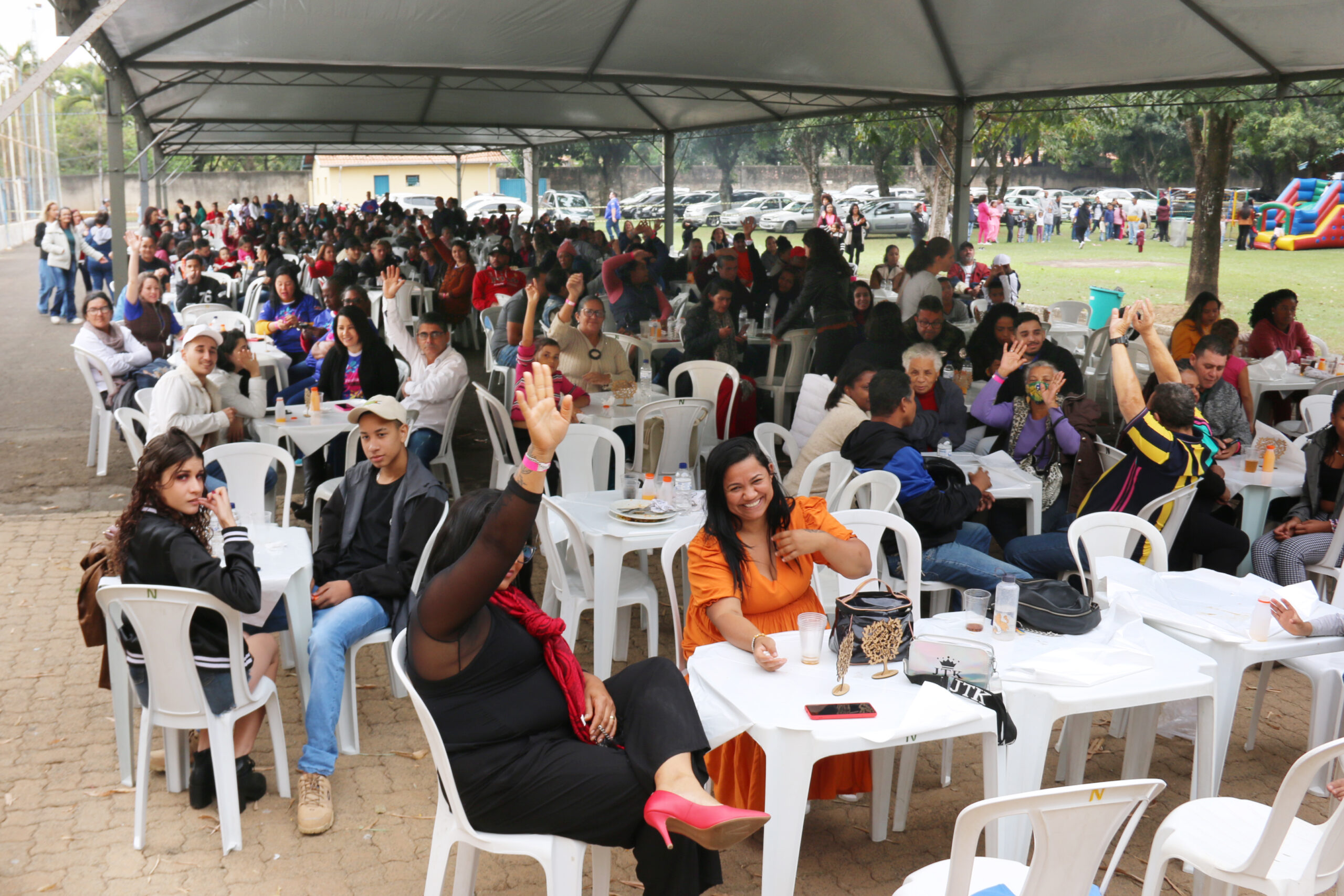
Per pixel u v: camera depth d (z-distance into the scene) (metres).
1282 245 29.86
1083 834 1.89
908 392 4.40
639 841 2.38
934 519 4.19
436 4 8.44
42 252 15.00
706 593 3.01
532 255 15.96
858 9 8.78
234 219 27.44
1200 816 2.52
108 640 3.37
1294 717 4.13
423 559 3.69
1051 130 20.64
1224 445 5.49
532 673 2.48
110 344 7.38
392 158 44.91
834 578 3.85
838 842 3.20
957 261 12.54
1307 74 8.66
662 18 9.09
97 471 7.28
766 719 2.45
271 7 8.19
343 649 3.49
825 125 17.02
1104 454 4.95
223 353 5.87
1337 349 13.27
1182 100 13.30
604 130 19.61
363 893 2.90
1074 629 2.96
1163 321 14.90
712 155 45.44
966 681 2.60
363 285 12.73
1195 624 3.17
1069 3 8.00
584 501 4.59
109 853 3.06
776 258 13.11
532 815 2.36
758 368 9.57
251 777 3.36
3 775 3.49
